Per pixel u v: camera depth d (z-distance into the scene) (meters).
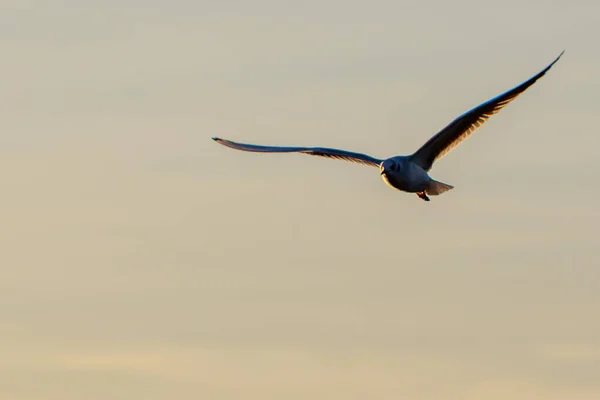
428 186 21.23
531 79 20.09
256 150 21.45
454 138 20.98
